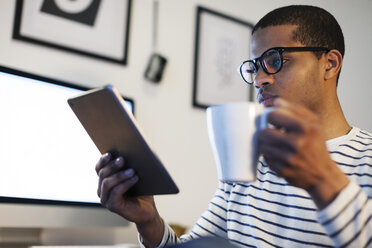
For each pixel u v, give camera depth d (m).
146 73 1.52
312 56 0.88
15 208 1.12
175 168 1.55
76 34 1.41
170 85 1.60
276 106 0.49
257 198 0.92
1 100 1.05
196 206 1.58
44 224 1.16
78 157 1.16
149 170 0.67
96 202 1.17
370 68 2.25
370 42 2.28
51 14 1.38
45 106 1.12
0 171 1.02
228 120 0.50
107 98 0.63
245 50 1.84
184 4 1.69
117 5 1.52
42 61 1.34
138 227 0.81
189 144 1.61
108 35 1.48
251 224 0.89
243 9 1.87
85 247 1.10
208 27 1.74
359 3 2.28
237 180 0.51
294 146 0.47
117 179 0.70
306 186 0.51
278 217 0.86
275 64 0.87
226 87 1.75
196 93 1.65
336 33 0.95
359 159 0.83
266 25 0.92
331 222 0.51
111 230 1.39
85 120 0.71
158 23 1.61
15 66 1.29
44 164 1.09
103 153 0.74
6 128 1.05
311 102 0.87
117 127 0.65
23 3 1.33
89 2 1.45
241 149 0.50
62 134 1.14
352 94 2.15
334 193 0.51
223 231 0.99
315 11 0.94
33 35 1.33
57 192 1.11
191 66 1.67
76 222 1.22
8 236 1.14
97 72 1.44
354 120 2.13
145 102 1.52
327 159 0.50
